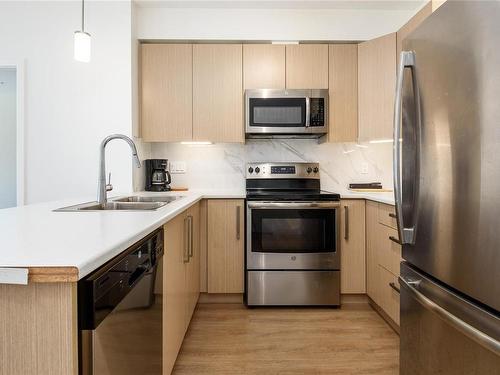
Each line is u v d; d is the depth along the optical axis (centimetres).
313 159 324
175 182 321
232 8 291
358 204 271
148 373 116
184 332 198
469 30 96
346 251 270
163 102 290
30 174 279
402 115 136
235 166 322
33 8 276
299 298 264
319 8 291
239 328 229
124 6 276
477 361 95
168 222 151
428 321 120
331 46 291
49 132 278
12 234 93
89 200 199
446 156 106
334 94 291
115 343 84
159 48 289
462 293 102
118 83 277
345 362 187
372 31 293
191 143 321
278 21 293
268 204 261
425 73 117
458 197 101
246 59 290
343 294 276
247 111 283
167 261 149
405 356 137
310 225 264
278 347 203
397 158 128
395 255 216
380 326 232
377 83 277
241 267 270
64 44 277
